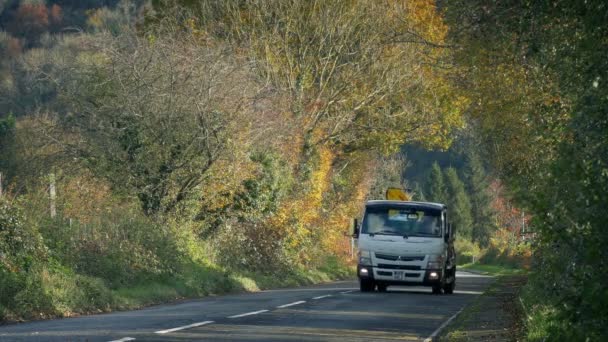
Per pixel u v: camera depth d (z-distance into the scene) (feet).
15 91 535.19
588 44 97.91
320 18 405.80
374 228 262.88
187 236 265.95
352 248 523.70
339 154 453.58
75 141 275.18
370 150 458.09
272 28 405.59
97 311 176.45
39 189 242.58
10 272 165.78
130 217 236.22
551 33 135.54
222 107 274.57
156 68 276.00
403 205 265.95
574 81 105.09
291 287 312.29
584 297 70.95
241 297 220.23
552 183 78.07
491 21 161.07
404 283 259.19
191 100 268.41
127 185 266.36
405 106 415.03
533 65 166.40
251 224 314.14
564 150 79.41
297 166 374.02
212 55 284.00
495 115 206.90
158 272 229.45
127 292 202.90
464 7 163.94
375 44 403.34
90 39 286.87
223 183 282.77
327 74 414.82
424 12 369.91
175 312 163.94
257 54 395.75
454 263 278.87
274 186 313.53
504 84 192.54
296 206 357.82
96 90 277.64
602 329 71.41
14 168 292.20
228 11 405.39
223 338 117.39
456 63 210.79
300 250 370.94
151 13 432.25
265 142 306.35
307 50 407.64
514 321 143.84
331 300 204.33
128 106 268.82
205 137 266.98
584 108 85.10
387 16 398.83
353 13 408.46
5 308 152.05
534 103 164.35
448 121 416.67
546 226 75.97
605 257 72.18
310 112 404.36
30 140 288.30
